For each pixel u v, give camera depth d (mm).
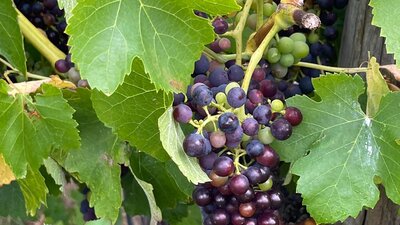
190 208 1298
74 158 875
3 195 1083
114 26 710
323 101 805
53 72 1053
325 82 804
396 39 762
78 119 875
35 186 846
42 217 1167
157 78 715
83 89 855
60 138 815
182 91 724
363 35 924
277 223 796
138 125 806
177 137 763
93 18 704
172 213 1136
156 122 801
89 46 705
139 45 713
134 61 761
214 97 778
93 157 879
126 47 710
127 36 712
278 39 855
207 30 721
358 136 800
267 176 775
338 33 1021
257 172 765
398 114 786
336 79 802
